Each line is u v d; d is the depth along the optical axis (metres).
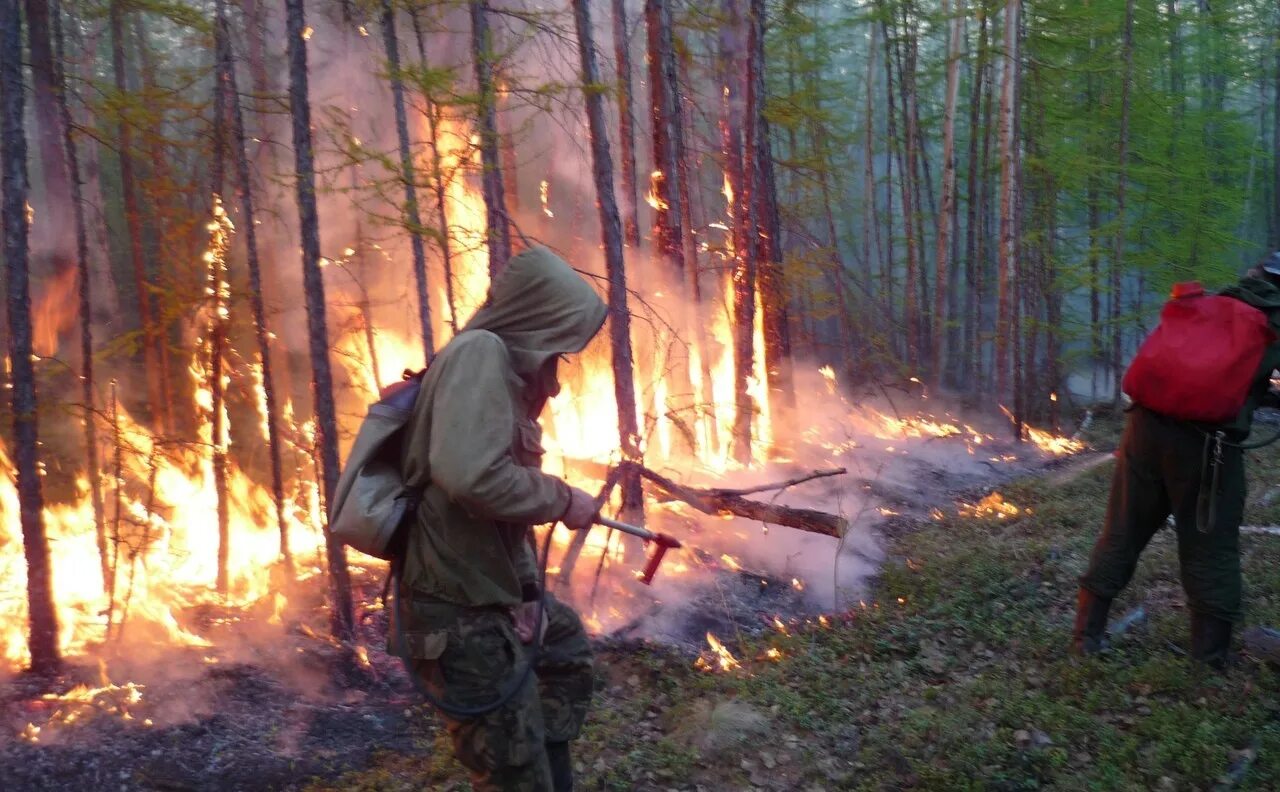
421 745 4.21
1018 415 12.52
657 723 4.32
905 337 16.31
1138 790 3.33
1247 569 5.26
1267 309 4.11
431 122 5.52
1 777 3.73
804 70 13.18
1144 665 4.16
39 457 4.44
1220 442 3.99
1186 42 18.61
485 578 2.54
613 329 6.10
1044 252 15.04
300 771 4.00
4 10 4.23
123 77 7.53
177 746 4.06
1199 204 16.20
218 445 5.62
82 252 5.20
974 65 16.94
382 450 2.61
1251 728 3.62
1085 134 15.20
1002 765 3.63
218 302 5.62
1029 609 5.26
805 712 4.23
